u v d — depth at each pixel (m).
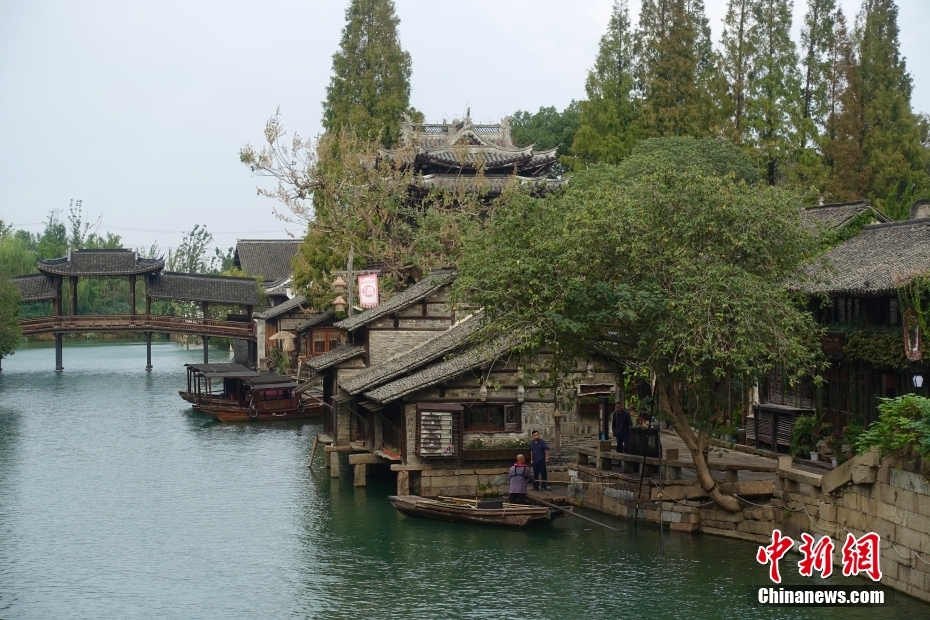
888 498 24.69
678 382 32.28
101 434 56.88
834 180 59.66
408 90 74.31
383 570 28.66
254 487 41.22
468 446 36.53
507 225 31.05
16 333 83.62
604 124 65.19
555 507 32.84
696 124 61.56
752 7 65.69
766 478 31.23
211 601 26.34
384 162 58.16
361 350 45.53
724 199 28.16
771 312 27.25
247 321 101.44
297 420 64.56
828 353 34.19
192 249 178.00
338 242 59.94
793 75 64.25
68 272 93.06
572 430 37.38
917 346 29.05
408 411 36.59
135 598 26.67
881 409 25.23
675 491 31.27
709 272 27.25
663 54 63.22
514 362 36.72
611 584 26.72
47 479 43.19
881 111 61.47
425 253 55.31
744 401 40.16
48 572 29.17
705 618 24.08
